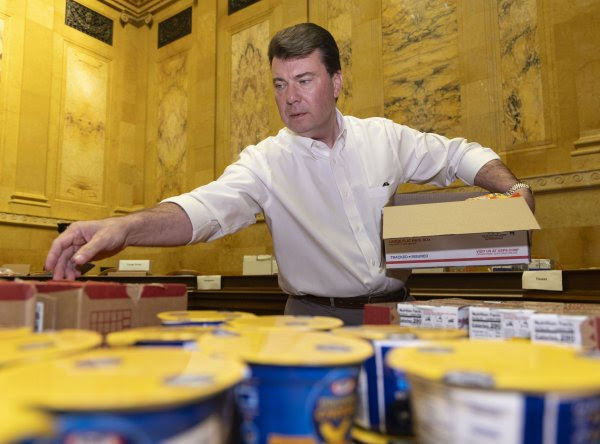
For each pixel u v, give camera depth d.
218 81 5.45
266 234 4.71
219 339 0.54
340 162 1.45
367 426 0.54
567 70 3.29
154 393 0.31
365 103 4.26
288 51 1.36
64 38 5.55
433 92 3.90
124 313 0.76
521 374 0.35
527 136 3.43
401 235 1.00
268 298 3.41
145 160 6.09
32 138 5.14
